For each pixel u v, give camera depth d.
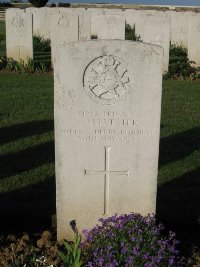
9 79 4.95
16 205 2.17
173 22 7.32
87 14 6.77
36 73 5.31
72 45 1.66
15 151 2.84
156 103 1.73
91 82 1.71
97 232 1.68
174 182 2.44
